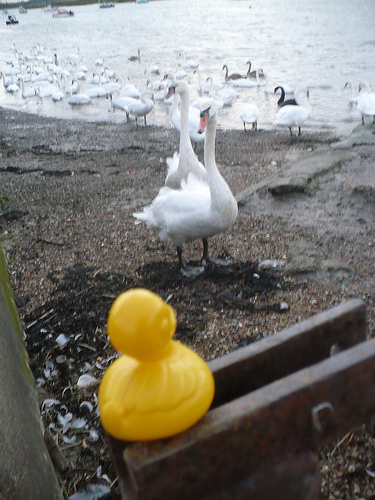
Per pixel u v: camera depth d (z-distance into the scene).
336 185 1.47
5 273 0.84
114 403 0.29
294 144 2.39
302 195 1.41
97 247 1.25
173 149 2.36
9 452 0.35
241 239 1.22
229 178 1.85
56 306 0.98
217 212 0.94
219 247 1.19
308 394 0.30
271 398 0.29
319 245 1.15
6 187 1.82
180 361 0.29
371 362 0.31
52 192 1.73
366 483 0.53
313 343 0.38
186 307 0.95
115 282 1.07
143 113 3.05
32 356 0.84
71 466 0.61
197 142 2.35
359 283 0.98
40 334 0.90
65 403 0.72
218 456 0.29
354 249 1.12
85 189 1.75
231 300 0.96
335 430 0.32
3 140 2.73
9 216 1.50
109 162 2.14
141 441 0.28
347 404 0.32
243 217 1.34
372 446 0.57
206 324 0.89
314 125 2.85
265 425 0.30
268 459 0.31
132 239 1.28
